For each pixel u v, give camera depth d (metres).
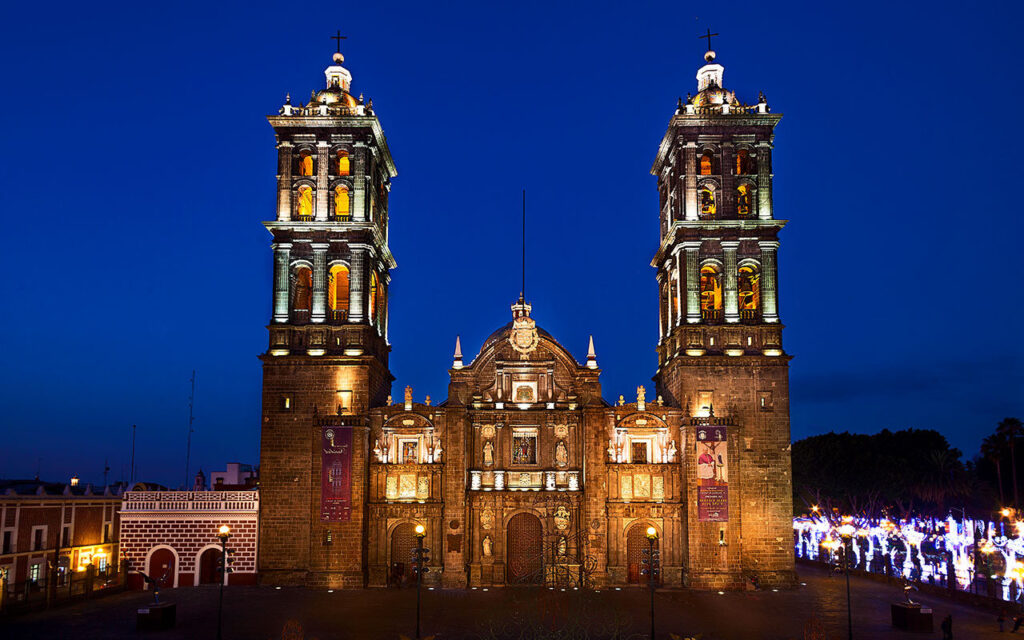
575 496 75.44
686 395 75.19
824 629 53.44
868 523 104.62
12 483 92.31
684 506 73.50
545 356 78.81
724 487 71.81
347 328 77.19
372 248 80.00
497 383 77.94
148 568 73.62
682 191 79.69
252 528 73.88
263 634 52.19
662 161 88.56
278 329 77.06
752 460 74.19
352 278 78.44
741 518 73.31
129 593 70.38
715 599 65.94
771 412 74.94
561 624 55.19
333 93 83.44
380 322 87.38
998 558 89.25
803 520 115.62
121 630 53.81
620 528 74.19
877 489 113.81
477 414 77.38
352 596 67.38
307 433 75.00
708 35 87.00
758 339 76.75
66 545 75.06
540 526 76.38
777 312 77.56
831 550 96.38
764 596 67.69
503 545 75.00
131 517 74.19
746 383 75.44
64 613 60.50
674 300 82.25
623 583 73.06
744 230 78.56
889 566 79.94
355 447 73.56
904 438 123.81
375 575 73.12
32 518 70.12
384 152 86.12
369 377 76.81
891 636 51.44
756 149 80.19
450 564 73.19
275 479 74.31
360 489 72.88
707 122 79.94
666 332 87.56
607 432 76.38
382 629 53.38
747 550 72.88
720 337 76.75
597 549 73.50
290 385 75.81
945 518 120.56
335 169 80.38
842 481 115.81
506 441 77.44
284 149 80.19
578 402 77.50
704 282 83.56
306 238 78.62
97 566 71.75
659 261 89.75
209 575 74.19
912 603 53.97
